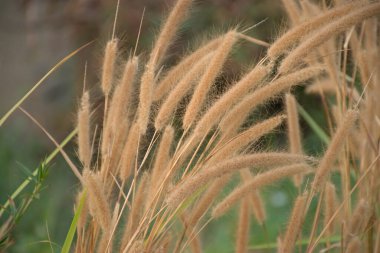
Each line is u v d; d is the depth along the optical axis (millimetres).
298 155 1564
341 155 1801
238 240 1731
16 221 1731
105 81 1677
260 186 1617
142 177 1646
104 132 1662
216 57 1570
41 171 1736
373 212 1728
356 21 1569
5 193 3000
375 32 1813
